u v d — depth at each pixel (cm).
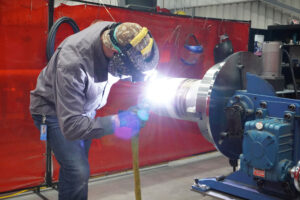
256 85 212
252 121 197
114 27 157
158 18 332
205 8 970
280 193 205
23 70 261
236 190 223
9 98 258
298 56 451
